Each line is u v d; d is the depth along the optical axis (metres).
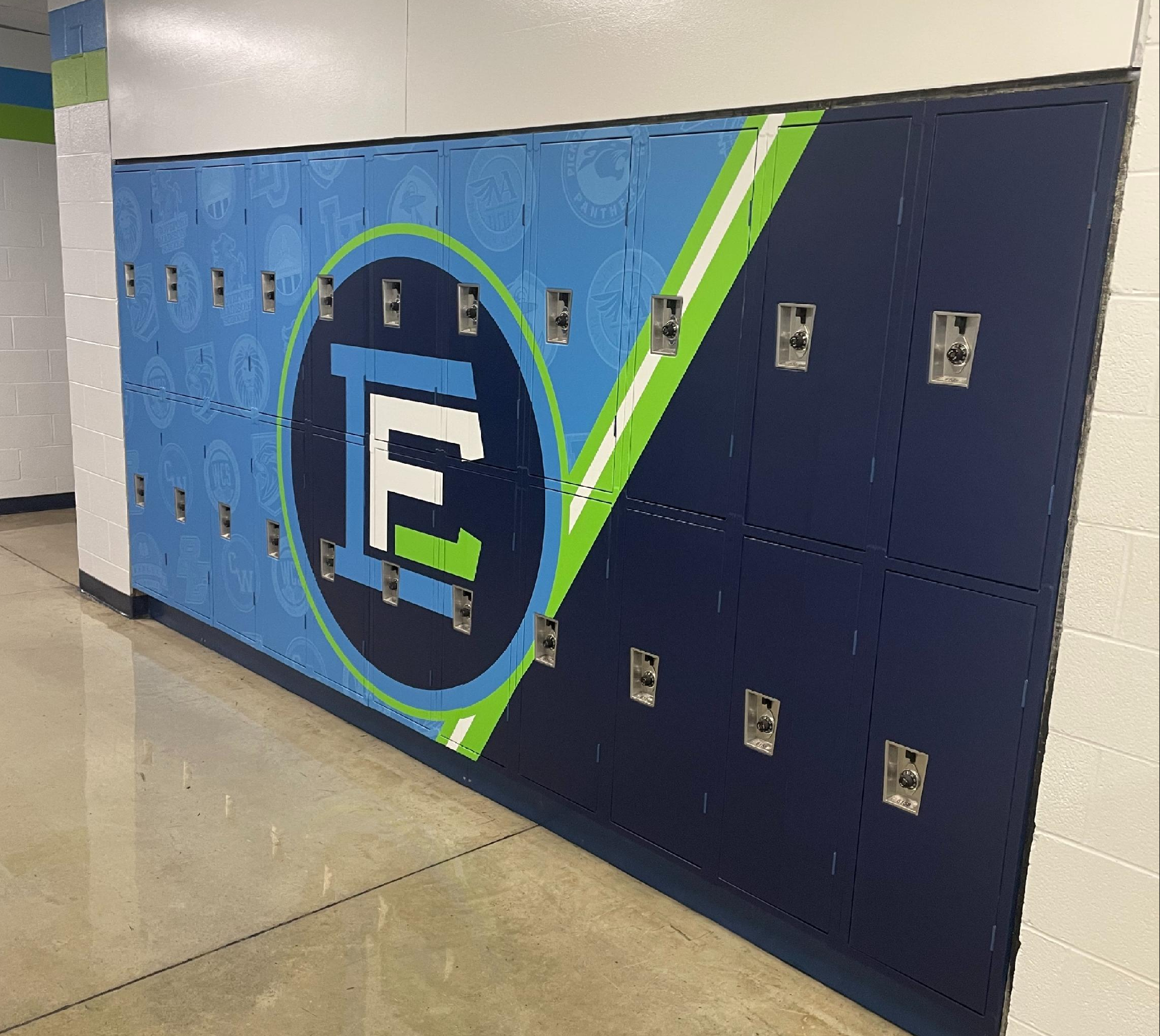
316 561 4.00
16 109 6.36
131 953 2.67
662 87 2.64
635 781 3.01
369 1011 2.50
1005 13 2.05
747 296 2.53
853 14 2.27
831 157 2.34
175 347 4.54
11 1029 2.39
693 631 2.79
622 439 2.87
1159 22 1.84
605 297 2.84
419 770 3.70
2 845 3.12
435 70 3.21
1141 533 1.97
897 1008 2.55
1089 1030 2.18
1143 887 2.06
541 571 3.16
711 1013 2.55
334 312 3.71
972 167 2.13
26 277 6.61
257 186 3.93
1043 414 2.11
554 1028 2.47
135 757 3.70
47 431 6.92
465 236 3.19
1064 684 2.11
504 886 3.03
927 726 2.37
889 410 2.33
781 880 2.70
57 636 4.86
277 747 3.82
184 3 4.13
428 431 3.43
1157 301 1.90
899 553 2.36
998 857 2.30
